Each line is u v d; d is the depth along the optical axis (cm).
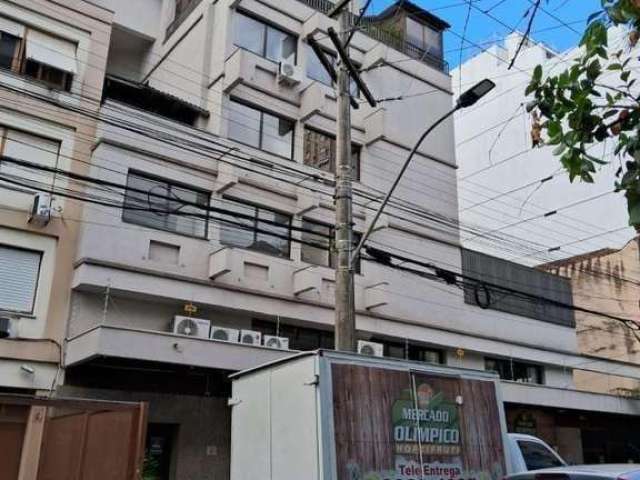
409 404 876
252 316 1714
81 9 1700
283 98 1969
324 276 1834
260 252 1759
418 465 853
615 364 2642
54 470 823
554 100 467
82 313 1483
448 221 2262
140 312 1562
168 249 1617
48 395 1388
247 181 1795
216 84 1894
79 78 1644
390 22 2469
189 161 1711
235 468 912
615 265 2977
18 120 1523
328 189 1956
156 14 2414
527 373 2412
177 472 1498
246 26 1983
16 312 1418
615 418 2539
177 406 1540
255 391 912
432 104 2377
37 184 1512
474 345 2166
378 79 2230
